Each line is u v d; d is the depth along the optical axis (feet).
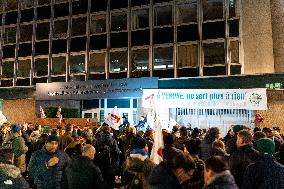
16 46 100.22
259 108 45.47
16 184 15.08
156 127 22.27
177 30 80.43
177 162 14.28
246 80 70.08
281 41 72.59
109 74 87.66
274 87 66.74
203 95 46.68
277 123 62.85
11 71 100.42
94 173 17.89
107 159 30.32
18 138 28.43
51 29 96.12
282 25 72.84
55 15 96.32
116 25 88.28
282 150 19.25
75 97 87.25
